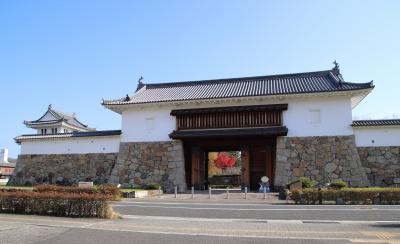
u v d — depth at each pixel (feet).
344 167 95.30
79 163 117.08
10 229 38.27
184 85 126.21
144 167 110.32
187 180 110.42
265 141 104.68
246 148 105.81
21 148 124.47
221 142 108.06
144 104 111.14
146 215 51.42
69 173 116.98
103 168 114.42
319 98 100.89
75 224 41.50
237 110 103.65
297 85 107.55
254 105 103.65
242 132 100.07
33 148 123.03
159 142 110.93
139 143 112.68
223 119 105.40
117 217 47.96
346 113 98.78
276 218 47.34
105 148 115.96
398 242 30.66
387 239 31.89
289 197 71.31
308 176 96.94
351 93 96.94
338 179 94.79
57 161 119.34
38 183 118.62
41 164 120.67
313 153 98.32
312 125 100.22
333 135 98.37
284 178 98.02
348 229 37.19
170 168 107.86
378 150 94.99
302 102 101.91
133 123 114.52
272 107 101.45
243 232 36.04
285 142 100.53
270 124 101.81
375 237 32.81
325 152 97.66
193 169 108.68
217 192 98.68
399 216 47.16
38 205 51.01
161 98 114.21
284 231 36.37
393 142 94.58
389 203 64.49
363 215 48.44
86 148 117.70
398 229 36.99
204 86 122.01
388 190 65.16
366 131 96.84
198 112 106.83
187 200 76.13
